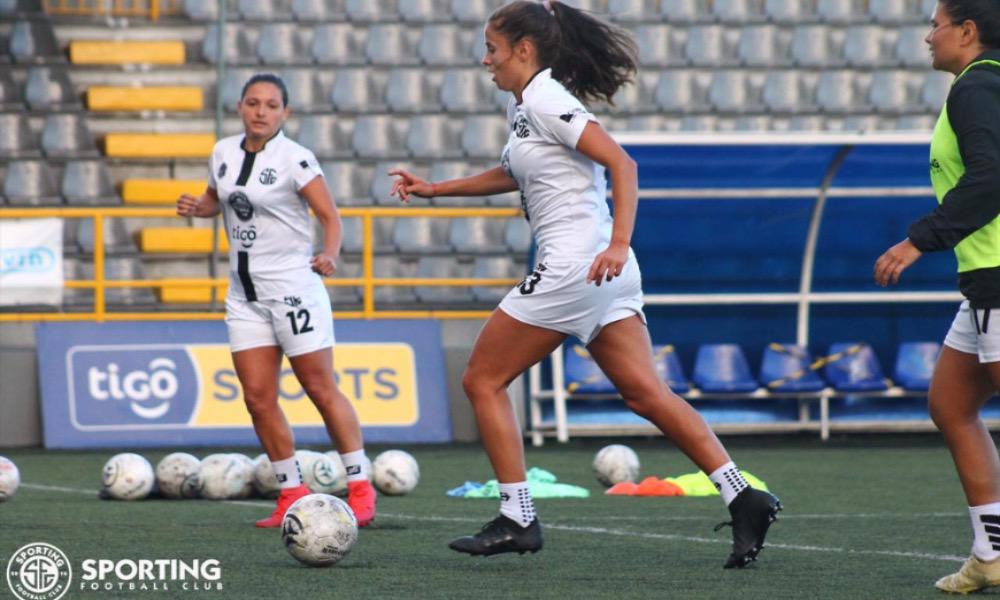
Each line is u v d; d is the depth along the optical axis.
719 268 43.91
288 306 20.47
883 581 15.20
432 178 51.12
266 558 16.98
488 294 48.00
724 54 55.47
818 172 40.62
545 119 15.45
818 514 23.66
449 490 28.38
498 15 15.99
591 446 41.47
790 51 55.69
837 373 43.78
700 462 16.00
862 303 45.34
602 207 15.95
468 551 15.98
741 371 43.31
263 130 20.39
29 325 40.75
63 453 38.41
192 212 21.30
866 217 43.78
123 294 46.69
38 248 40.66
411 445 40.91
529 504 16.08
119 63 52.81
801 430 45.00
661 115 53.47
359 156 51.09
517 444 16.00
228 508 23.80
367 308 41.91
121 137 50.56
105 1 54.72
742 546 15.93
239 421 40.66
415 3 55.88
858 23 56.59
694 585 14.82
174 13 54.88
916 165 40.47
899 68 55.47
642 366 15.89
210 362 40.88
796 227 43.47
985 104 13.44
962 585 14.30
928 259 44.69
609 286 15.66
